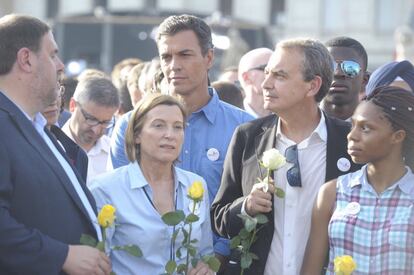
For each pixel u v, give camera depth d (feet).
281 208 23.12
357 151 21.72
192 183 22.70
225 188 23.95
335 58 27.61
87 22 81.97
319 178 23.27
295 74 23.15
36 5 197.16
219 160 25.52
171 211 21.50
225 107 26.17
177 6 195.62
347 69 27.53
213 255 22.33
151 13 84.64
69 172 21.31
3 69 20.72
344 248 21.52
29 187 20.10
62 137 23.54
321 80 23.35
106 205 20.85
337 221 21.68
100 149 30.04
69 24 82.07
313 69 23.18
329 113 27.89
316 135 23.39
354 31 195.62
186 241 21.65
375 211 21.56
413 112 21.58
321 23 197.57
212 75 71.31
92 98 29.22
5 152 19.99
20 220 20.10
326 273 21.88
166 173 22.68
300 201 23.17
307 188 23.25
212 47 25.89
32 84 20.77
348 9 196.13
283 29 199.52
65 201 20.62
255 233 22.77
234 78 41.98
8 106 20.48
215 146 25.61
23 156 20.18
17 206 20.06
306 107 23.43
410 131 21.58
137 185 22.41
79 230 20.83
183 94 25.57
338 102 27.71
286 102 23.18
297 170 23.11
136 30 81.82
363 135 21.63
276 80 23.29
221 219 23.57
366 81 29.01
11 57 20.68
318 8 197.26
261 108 34.65
